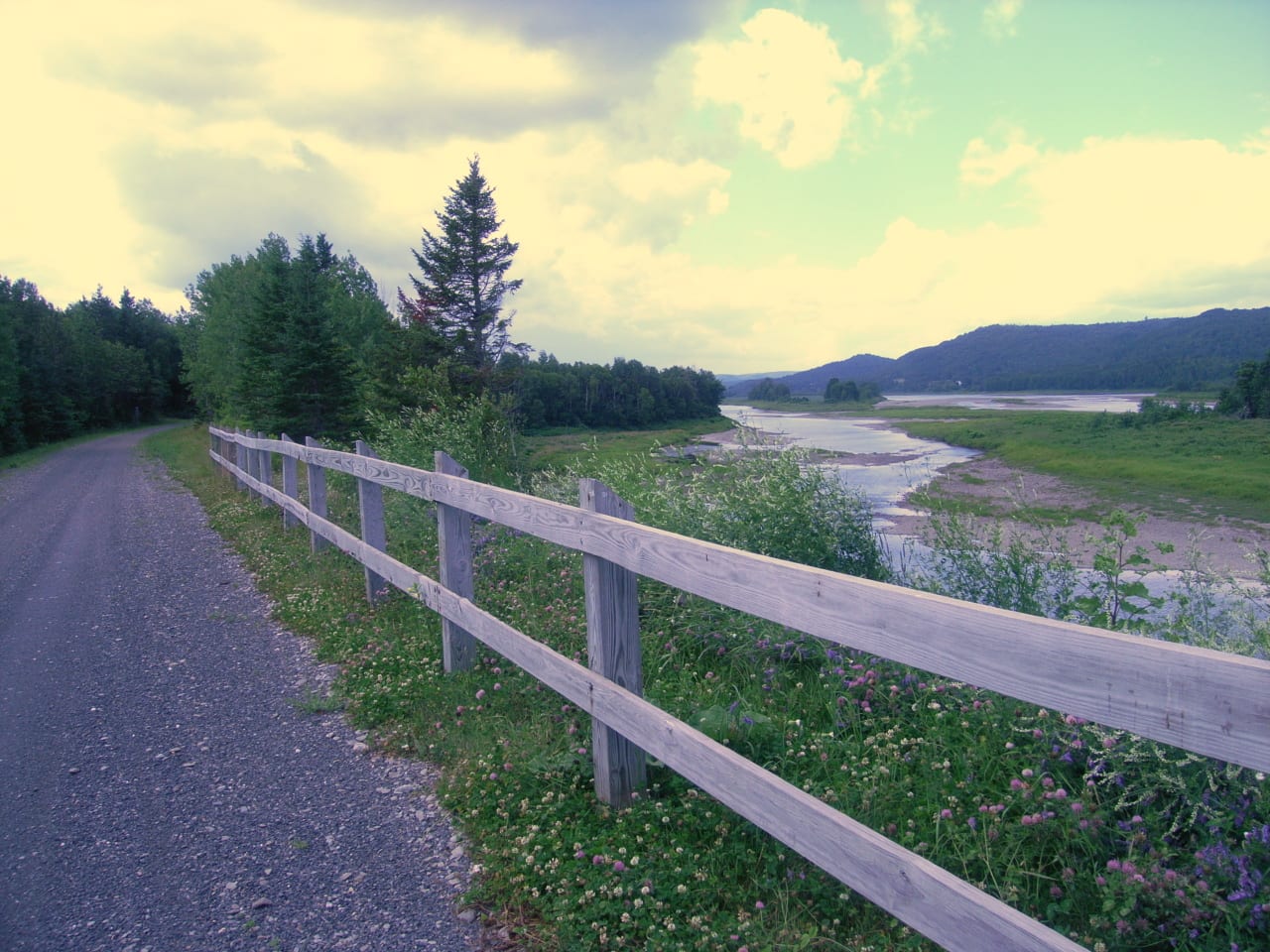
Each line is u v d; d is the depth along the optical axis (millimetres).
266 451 11672
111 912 2639
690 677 3998
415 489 4887
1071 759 2652
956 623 1624
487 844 2908
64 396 54531
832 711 3295
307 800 3359
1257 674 1167
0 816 3314
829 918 2316
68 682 4961
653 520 5309
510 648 3689
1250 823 2207
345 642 5293
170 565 8633
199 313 48719
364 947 2426
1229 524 10609
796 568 2033
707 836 2756
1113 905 2043
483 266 34312
